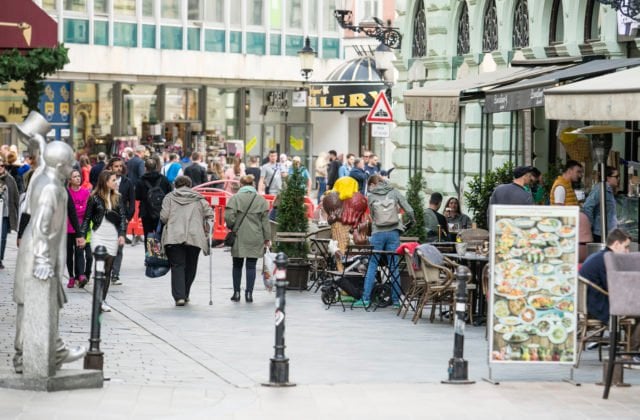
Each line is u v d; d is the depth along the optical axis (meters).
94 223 38.34
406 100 44.69
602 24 43.84
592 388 26.84
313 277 46.06
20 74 42.66
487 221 42.91
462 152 57.84
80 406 23.70
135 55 101.25
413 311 39.38
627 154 43.50
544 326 27.33
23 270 24.89
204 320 36.78
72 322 35.47
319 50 112.06
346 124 113.19
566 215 27.31
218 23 106.12
